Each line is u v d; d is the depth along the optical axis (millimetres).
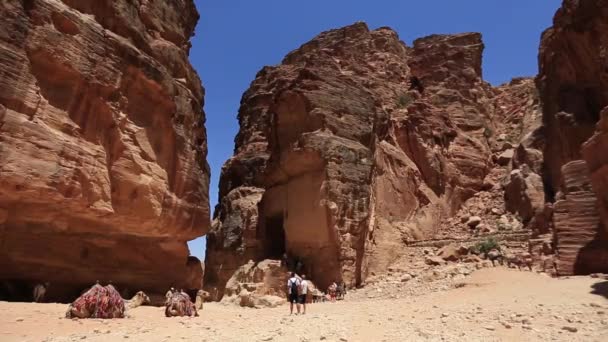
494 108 54500
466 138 43875
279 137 33719
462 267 25922
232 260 38406
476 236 33219
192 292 20719
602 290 13938
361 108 33562
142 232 17109
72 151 13906
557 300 13305
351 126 32156
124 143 15977
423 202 36969
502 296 15773
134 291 17531
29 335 9492
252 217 37906
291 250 30594
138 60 16609
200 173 20172
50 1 13891
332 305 20234
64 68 13945
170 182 18266
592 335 8891
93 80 14852
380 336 9680
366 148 31703
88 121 14820
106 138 15477
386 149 36344
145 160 16906
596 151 15000
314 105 31391
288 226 31094
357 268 29000
